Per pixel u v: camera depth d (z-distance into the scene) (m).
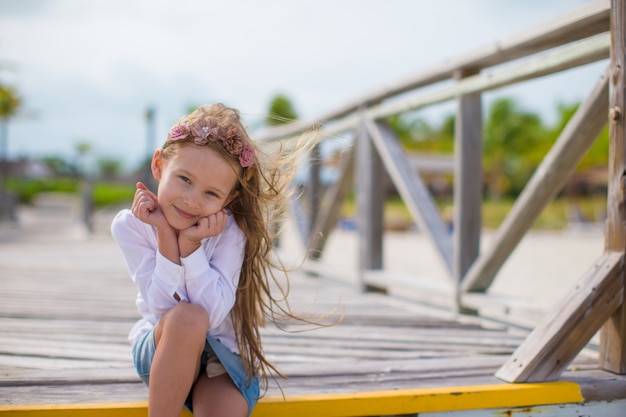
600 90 2.35
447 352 2.53
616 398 2.03
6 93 26.02
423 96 3.71
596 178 32.84
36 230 14.34
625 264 2.07
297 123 6.09
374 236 4.60
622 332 2.10
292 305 3.76
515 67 2.87
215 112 1.73
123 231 1.78
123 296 3.94
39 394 1.84
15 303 3.58
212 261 1.75
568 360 2.04
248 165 1.70
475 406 1.92
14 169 23.91
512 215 3.00
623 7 2.02
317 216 5.82
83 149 41.09
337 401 1.83
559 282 6.65
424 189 4.00
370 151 4.54
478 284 3.35
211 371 1.74
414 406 1.88
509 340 2.79
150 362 1.67
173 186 1.63
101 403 1.74
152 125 14.64
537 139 39.03
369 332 2.94
